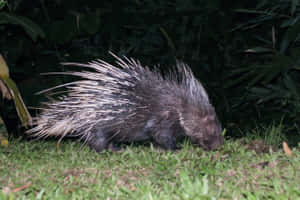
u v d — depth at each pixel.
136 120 5.64
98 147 5.90
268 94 8.05
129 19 9.24
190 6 9.33
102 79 5.64
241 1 9.10
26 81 8.46
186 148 5.54
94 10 9.27
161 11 9.46
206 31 9.38
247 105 8.80
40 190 3.88
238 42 9.44
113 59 9.00
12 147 6.26
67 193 3.82
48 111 6.10
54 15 9.28
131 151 5.39
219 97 9.02
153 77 5.83
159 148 5.84
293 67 6.96
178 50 9.44
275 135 6.48
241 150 5.41
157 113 5.64
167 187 3.76
